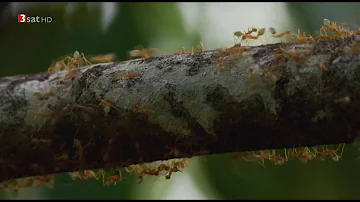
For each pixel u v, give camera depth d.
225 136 0.30
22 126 0.32
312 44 0.30
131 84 0.31
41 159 0.32
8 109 0.32
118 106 0.31
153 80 0.31
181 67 0.31
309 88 0.29
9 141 0.32
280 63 0.30
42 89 0.32
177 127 0.30
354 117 0.29
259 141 0.30
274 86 0.29
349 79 0.29
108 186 0.44
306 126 0.29
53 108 0.32
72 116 0.31
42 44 0.45
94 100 0.31
